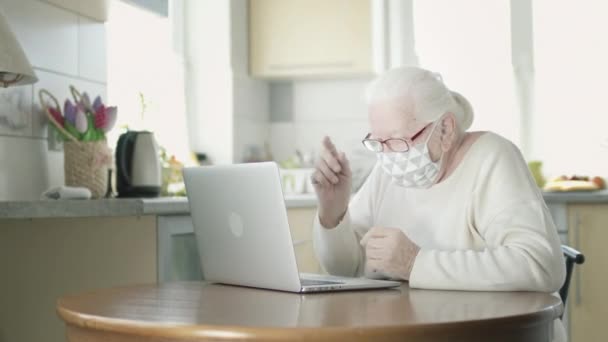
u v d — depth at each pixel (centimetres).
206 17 388
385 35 393
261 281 157
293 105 432
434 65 389
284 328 108
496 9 382
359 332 108
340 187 188
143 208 209
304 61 401
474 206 176
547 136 379
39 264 225
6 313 226
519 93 382
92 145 243
